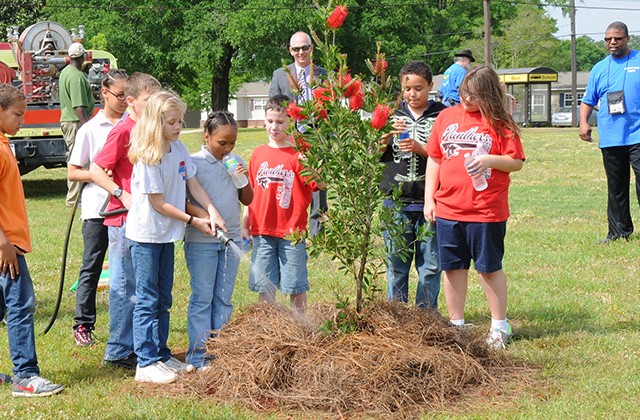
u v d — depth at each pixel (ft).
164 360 17.83
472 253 18.62
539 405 15.14
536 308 22.17
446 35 199.00
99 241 19.76
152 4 126.52
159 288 17.72
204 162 18.06
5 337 20.61
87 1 132.36
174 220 17.11
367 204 16.62
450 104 43.42
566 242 31.65
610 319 21.09
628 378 16.47
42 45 49.24
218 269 18.21
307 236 16.94
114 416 15.10
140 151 16.52
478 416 14.64
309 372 15.75
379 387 15.39
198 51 126.21
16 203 16.40
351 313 17.10
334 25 16.05
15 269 16.25
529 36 226.99
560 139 98.63
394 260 19.58
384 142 17.52
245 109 259.19
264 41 129.29
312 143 16.34
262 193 18.95
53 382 17.37
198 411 15.15
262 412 15.19
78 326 20.15
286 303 19.88
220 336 17.49
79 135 19.07
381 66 16.49
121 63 131.34
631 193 45.91
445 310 21.95
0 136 16.29
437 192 18.83
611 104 30.37
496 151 18.21
